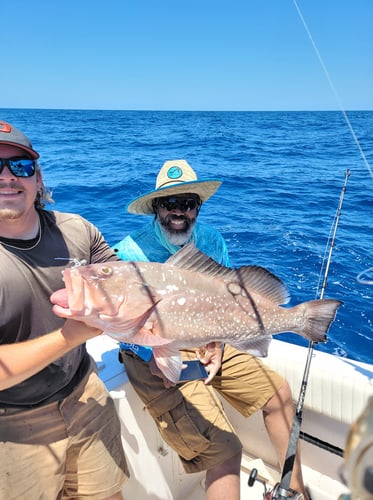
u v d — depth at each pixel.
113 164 15.84
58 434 1.98
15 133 1.75
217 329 2.06
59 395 1.97
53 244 1.98
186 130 32.94
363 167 14.55
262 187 11.35
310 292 5.11
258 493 2.67
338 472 0.75
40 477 1.92
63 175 13.52
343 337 4.25
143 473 2.49
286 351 2.70
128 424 2.47
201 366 2.46
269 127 36.38
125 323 1.74
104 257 2.25
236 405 2.65
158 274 1.92
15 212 1.78
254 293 2.15
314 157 17.47
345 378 2.43
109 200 10.37
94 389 2.13
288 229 7.52
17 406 1.87
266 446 2.81
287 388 2.55
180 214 2.71
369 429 0.70
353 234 7.20
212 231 3.07
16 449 1.87
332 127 36.12
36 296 1.87
